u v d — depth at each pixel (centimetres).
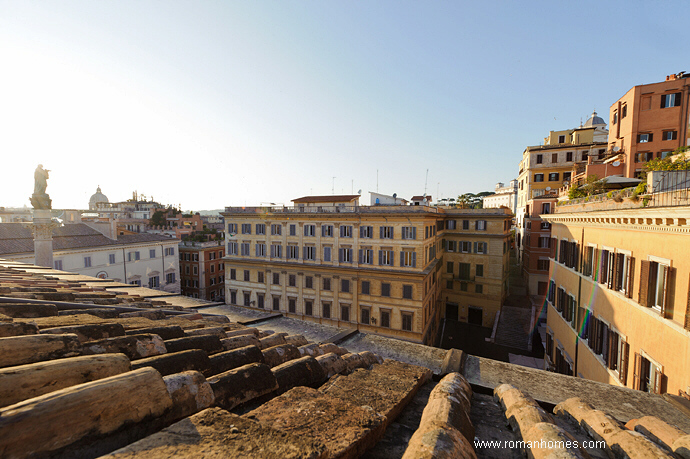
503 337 3847
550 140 5534
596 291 1525
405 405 369
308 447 204
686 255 941
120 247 4416
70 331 363
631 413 437
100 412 199
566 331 1922
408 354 634
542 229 4472
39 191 2128
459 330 4362
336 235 3969
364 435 257
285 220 4297
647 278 1126
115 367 262
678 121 2922
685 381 926
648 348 1105
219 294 6438
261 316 920
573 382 509
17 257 3381
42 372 221
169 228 8081
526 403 376
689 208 868
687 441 302
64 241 3888
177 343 409
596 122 6203
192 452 182
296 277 4244
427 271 3566
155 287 4991
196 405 260
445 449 227
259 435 209
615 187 2083
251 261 4547
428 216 3647
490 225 4447
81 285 1033
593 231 1577
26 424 166
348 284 3900
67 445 177
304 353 507
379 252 3731
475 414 391
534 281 4550
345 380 397
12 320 378
